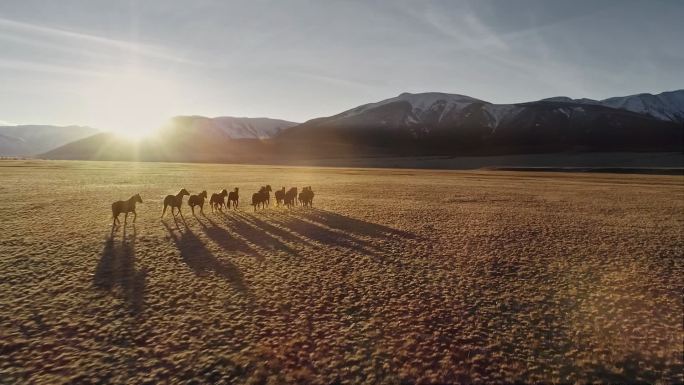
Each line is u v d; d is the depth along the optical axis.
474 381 7.48
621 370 7.81
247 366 7.76
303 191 29.09
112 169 77.38
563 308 10.91
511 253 16.67
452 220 24.53
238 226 21.28
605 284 12.94
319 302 10.98
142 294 11.14
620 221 24.91
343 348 8.55
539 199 36.78
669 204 33.47
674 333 9.45
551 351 8.58
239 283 12.27
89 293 11.09
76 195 32.50
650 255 16.64
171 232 19.23
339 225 22.27
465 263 15.08
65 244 16.28
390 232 20.58
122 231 19.09
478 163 145.50
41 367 7.54
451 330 9.48
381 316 10.19
